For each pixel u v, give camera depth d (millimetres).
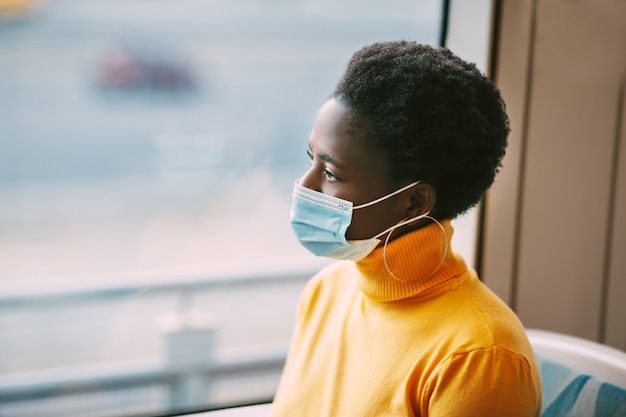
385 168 912
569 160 1426
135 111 7844
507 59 1356
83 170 6395
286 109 7598
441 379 873
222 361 2867
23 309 3654
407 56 911
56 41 8367
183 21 8664
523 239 1447
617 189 1457
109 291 3107
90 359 3379
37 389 2795
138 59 8414
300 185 976
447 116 882
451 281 956
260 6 8875
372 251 971
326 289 1158
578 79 1391
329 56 8516
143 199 5816
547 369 1146
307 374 1080
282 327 3553
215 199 5805
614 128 1427
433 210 946
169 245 4945
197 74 8461
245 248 4926
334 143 923
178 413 1340
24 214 5402
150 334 3609
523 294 1476
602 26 1377
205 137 7078
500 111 944
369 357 979
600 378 1093
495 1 1334
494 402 848
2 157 6441
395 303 986
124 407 2785
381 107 891
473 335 882
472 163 916
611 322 1520
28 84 7906
